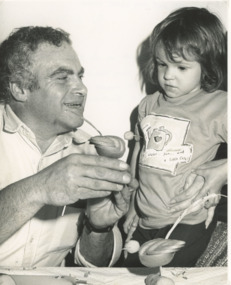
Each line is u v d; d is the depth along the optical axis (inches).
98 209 45.5
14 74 50.0
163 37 53.3
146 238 54.8
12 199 40.6
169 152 54.1
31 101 50.0
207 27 52.7
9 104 51.8
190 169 53.3
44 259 51.3
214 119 53.1
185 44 51.9
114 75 60.1
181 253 51.7
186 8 55.7
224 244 52.4
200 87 54.7
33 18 58.7
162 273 39.6
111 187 37.7
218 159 54.7
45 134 51.6
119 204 44.1
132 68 59.9
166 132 54.6
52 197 39.2
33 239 50.0
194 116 53.7
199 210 52.3
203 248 52.3
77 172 37.5
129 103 60.4
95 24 59.3
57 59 49.8
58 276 38.2
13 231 42.6
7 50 51.0
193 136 53.5
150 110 57.3
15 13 58.2
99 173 36.8
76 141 53.4
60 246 51.7
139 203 55.8
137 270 40.5
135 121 60.7
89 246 48.4
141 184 55.9
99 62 60.0
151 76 57.5
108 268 41.1
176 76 53.4
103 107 60.6
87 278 38.3
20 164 51.3
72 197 38.7
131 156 60.2
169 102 55.7
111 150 38.8
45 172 39.9
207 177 51.6
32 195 39.9
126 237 56.8
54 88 49.3
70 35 59.5
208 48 52.4
